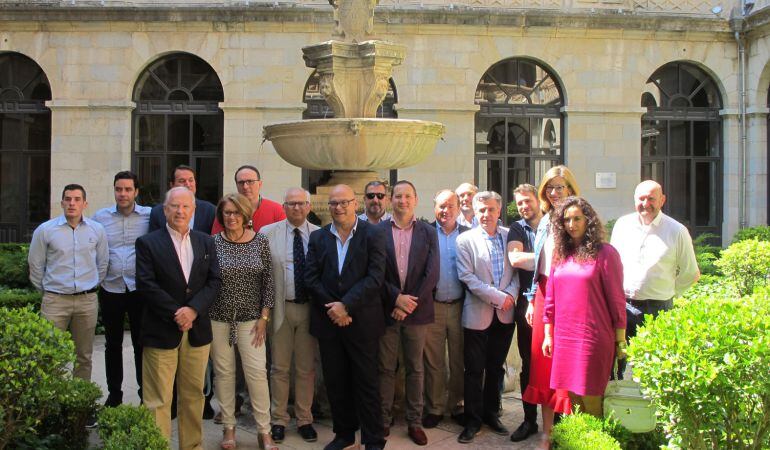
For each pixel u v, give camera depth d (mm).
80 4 18016
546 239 6207
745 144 19438
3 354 4785
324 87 8148
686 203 19938
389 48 8102
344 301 5926
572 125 19031
